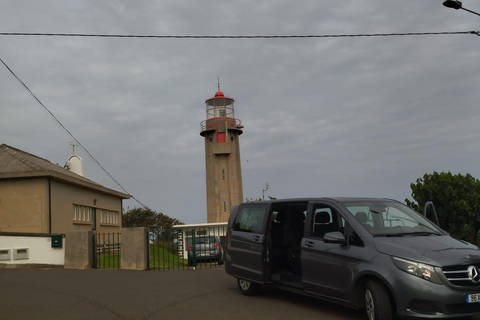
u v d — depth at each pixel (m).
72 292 10.18
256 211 9.51
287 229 9.39
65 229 21.20
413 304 6.04
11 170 19.80
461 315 5.97
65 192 21.45
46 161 26.34
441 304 5.88
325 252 7.42
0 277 12.70
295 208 9.33
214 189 44.56
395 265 6.26
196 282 11.56
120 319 7.60
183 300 9.14
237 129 45.25
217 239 19.97
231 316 7.64
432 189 18.08
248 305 8.52
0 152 21.78
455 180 17.89
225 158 45.09
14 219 19.33
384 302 6.27
